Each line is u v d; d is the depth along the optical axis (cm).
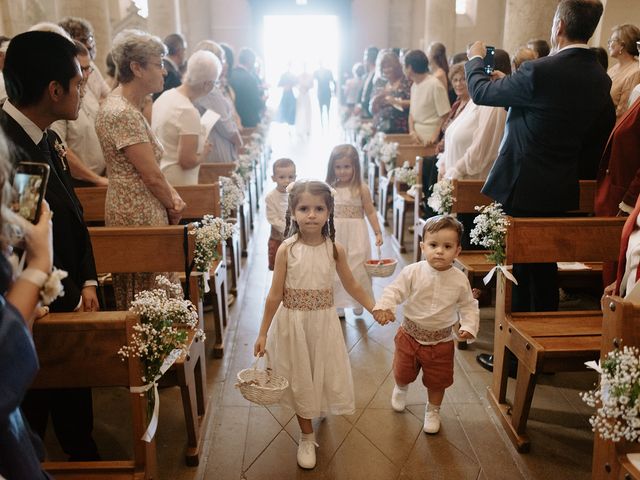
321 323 267
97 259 291
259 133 908
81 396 249
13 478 124
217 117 420
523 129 322
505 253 299
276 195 449
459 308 286
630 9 686
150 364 201
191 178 409
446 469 271
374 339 407
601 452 198
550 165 321
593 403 189
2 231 125
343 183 420
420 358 292
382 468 272
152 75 287
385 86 813
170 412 322
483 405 325
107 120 281
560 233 296
